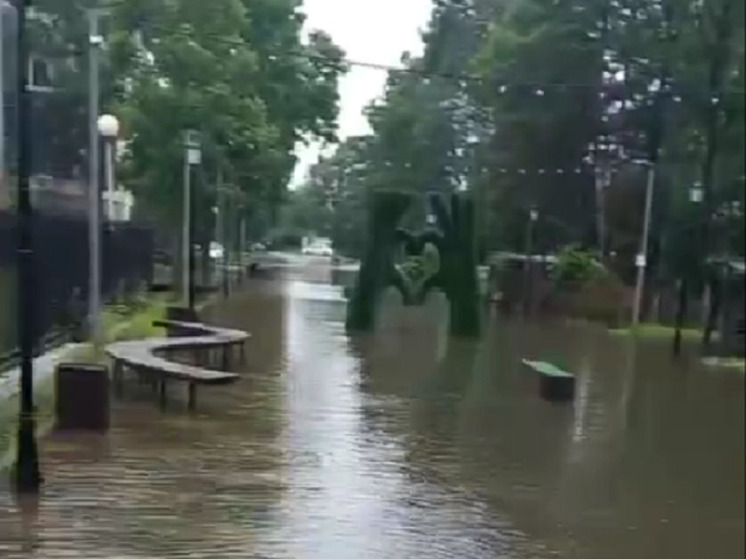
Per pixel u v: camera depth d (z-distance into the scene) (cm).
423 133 4694
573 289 3966
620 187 3984
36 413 1259
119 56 2178
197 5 2334
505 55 3709
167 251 3353
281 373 1892
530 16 3612
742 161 3569
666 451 1402
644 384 2130
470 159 4569
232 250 5131
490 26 3766
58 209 1978
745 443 1488
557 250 4278
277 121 3144
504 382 1947
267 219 6825
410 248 2925
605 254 4094
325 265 7550
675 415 1723
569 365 2384
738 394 2022
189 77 2512
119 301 2480
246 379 1794
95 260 1845
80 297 2056
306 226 9019
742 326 2912
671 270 3700
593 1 3525
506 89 3950
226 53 2519
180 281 3112
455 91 4512
